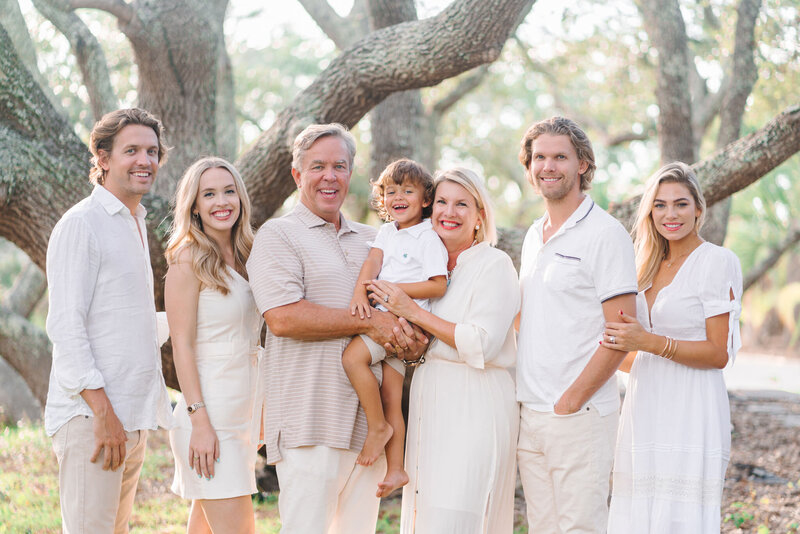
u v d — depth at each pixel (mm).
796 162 16047
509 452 3559
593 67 12695
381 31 5484
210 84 6570
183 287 3510
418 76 5352
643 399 3582
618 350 3361
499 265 3531
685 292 3570
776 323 25812
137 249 3430
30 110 5156
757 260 18438
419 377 3607
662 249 3738
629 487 3596
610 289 3402
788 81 7805
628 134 13922
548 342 3496
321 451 3428
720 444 3463
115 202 3375
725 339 3473
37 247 5191
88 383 3139
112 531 3301
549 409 3480
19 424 7836
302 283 3498
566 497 3463
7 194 4949
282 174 5852
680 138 8617
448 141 19500
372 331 3438
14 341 8375
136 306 3381
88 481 3221
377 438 3498
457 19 5055
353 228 3791
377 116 8367
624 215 5957
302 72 16469
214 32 6562
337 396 3455
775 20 7449
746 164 5570
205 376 3521
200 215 3619
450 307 3541
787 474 6797
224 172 3615
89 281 3225
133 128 3387
